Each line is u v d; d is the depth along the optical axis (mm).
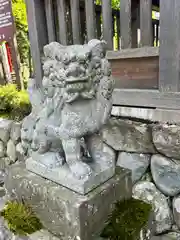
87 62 878
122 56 1616
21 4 4559
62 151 1192
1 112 2520
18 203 1225
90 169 1032
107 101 1021
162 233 1354
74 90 890
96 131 1048
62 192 1015
